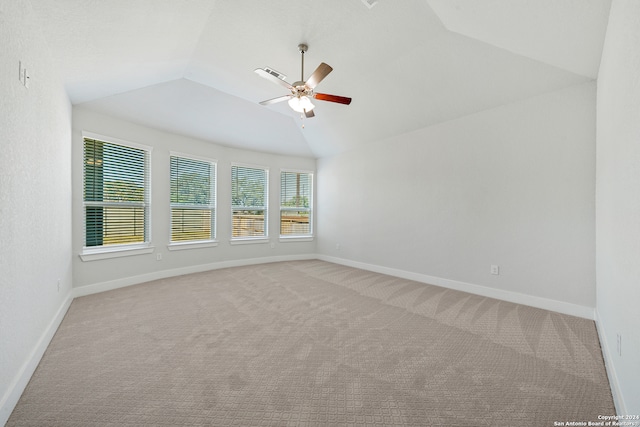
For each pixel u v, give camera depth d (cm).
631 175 136
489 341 228
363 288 386
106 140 360
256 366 191
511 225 327
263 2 242
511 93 312
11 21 148
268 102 311
